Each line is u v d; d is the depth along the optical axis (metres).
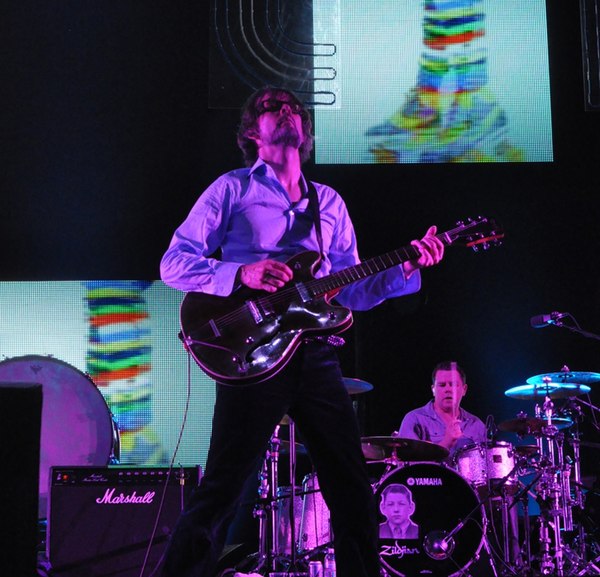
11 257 6.92
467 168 6.93
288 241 3.29
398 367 7.02
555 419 6.04
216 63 6.71
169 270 3.15
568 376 6.07
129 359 6.87
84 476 4.36
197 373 6.88
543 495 5.61
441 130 6.74
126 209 6.97
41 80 6.92
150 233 6.98
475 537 5.22
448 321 7.07
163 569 2.87
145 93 6.93
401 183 6.96
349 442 3.02
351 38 6.80
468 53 6.83
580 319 7.00
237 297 3.11
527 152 6.75
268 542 5.70
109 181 6.96
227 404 3.00
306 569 5.18
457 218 7.00
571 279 7.02
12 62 6.91
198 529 2.88
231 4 6.77
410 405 6.99
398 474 5.31
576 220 7.03
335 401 3.05
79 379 5.39
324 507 5.46
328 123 6.73
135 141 6.95
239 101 6.70
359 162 6.70
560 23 6.97
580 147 6.91
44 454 5.29
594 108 6.77
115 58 6.93
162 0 6.94
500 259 7.08
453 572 5.19
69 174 6.95
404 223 7.02
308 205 3.37
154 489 4.35
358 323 7.06
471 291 7.07
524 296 7.05
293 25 6.78
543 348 7.02
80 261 6.95
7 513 2.11
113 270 6.96
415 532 5.24
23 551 2.11
